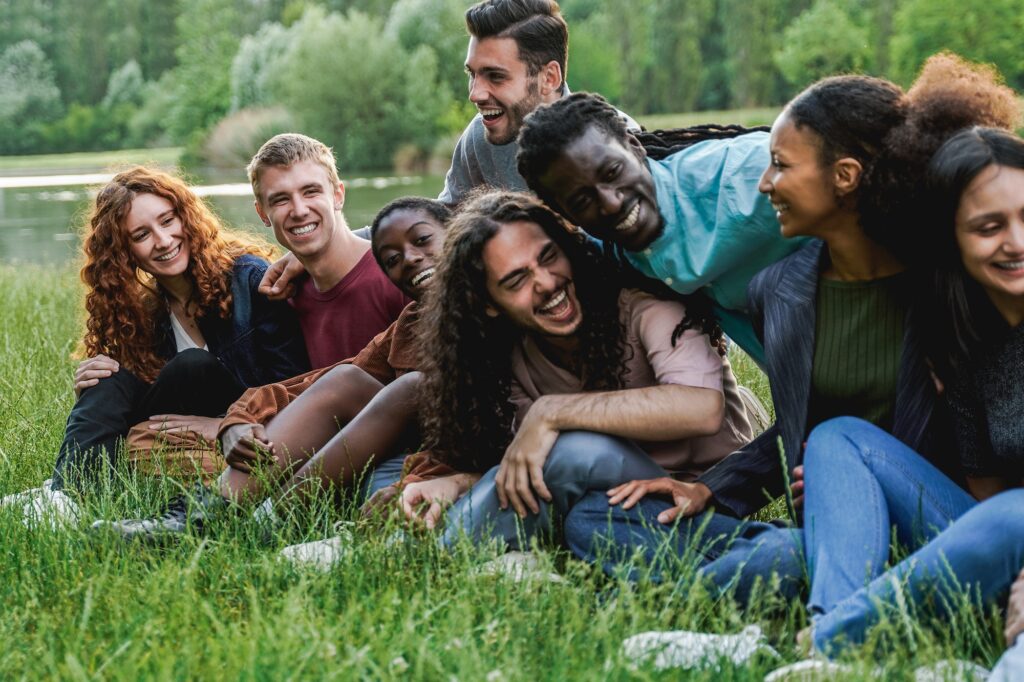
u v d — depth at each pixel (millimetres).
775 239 3361
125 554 3352
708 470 3410
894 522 2963
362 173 43844
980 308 2900
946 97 2969
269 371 4652
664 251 3438
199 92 66250
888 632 2568
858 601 2668
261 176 4469
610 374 3531
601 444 3334
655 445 3645
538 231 3455
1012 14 48969
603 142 3342
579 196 3361
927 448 3105
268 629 2588
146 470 4195
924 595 2662
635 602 2844
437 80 49594
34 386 5629
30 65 77688
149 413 4508
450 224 3658
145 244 4551
